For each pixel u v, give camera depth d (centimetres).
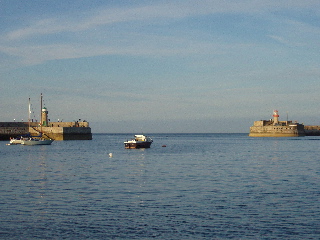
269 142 18188
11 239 2359
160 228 2550
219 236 2395
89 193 3731
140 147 12481
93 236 2406
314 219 2730
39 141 14950
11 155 9306
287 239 2336
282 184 4272
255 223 2645
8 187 4103
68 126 18912
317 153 9925
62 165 6694
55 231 2497
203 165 6656
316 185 4184
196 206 3136
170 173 5409
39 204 3225
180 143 18512
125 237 2388
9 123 18025
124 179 4756
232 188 4009
